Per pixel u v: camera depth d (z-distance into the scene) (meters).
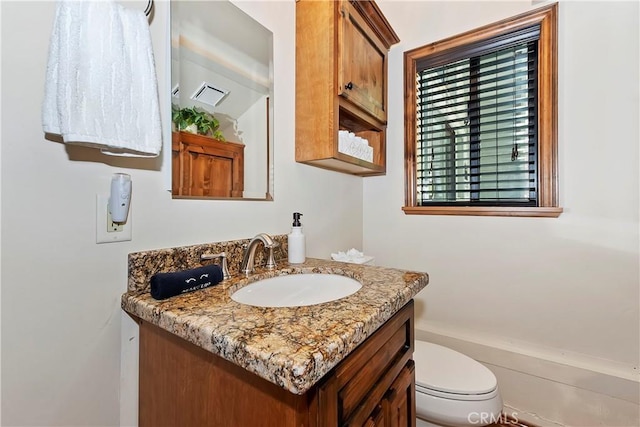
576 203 1.29
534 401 1.35
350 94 1.24
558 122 1.33
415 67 1.71
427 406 1.02
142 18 0.64
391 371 0.70
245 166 1.05
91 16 0.56
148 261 0.73
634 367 1.20
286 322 0.52
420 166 1.73
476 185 1.57
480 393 0.99
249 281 0.85
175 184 0.84
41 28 0.58
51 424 0.59
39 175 0.58
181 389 0.60
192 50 0.91
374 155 1.67
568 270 1.31
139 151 0.62
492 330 1.48
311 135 1.22
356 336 0.50
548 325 1.36
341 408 0.50
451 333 1.57
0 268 0.53
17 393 0.55
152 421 0.67
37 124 0.58
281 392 0.45
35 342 0.57
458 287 1.57
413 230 1.70
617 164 1.22
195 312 0.57
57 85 0.53
